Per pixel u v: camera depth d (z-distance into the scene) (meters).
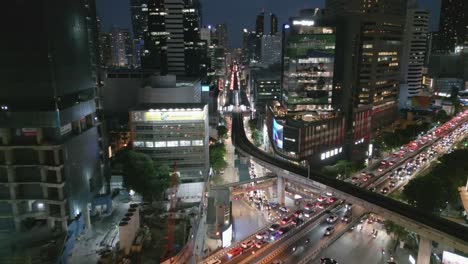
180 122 151.00
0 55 93.00
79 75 110.69
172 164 154.38
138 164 133.12
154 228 112.00
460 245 92.88
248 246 115.75
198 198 151.25
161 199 137.38
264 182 165.12
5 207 102.06
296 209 145.25
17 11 91.06
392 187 162.25
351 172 181.75
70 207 102.44
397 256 116.69
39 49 92.75
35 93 95.00
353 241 124.94
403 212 110.31
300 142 199.38
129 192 140.00
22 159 101.25
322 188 138.00
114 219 118.06
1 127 95.19
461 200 142.75
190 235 107.44
